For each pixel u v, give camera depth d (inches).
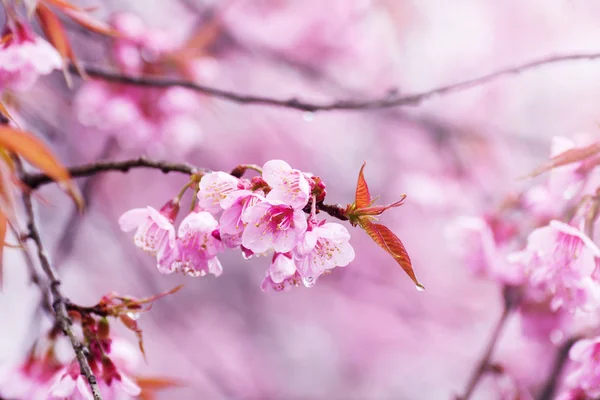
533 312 49.2
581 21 105.7
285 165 39.7
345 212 39.8
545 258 43.6
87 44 59.8
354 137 117.9
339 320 132.8
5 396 44.3
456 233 50.9
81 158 92.7
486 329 123.3
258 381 129.6
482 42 108.0
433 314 126.6
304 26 92.7
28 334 46.3
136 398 44.2
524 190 49.3
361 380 131.8
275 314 133.9
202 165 114.3
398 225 119.2
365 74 98.7
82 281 113.3
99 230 112.4
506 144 97.7
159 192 115.5
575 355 44.2
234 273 131.9
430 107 104.5
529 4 106.2
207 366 127.2
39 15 44.3
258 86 109.0
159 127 54.4
